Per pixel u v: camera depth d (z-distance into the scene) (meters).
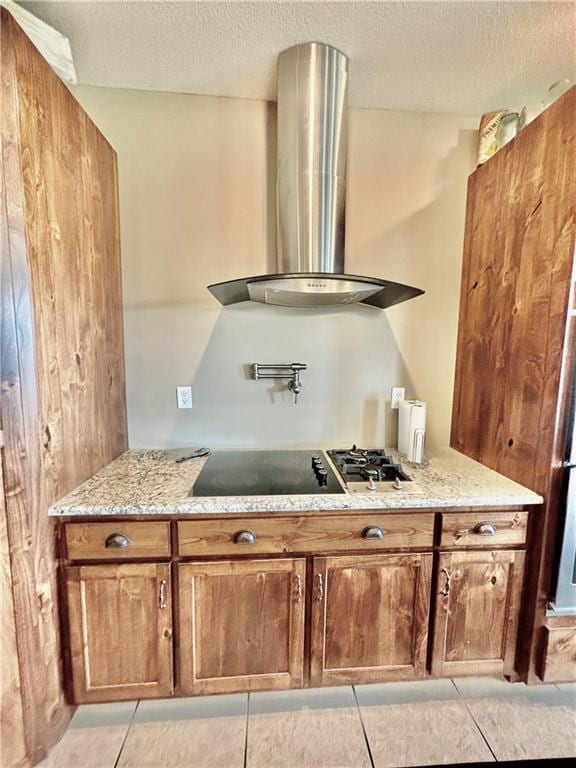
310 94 1.45
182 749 1.29
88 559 1.33
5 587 1.16
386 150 1.86
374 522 1.40
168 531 1.33
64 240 1.31
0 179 1.06
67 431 1.36
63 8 1.25
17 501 1.16
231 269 1.85
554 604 1.42
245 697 1.49
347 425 2.01
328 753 1.29
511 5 1.25
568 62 1.51
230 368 1.92
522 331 1.51
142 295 1.83
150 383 1.89
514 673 1.52
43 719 1.26
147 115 1.73
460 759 1.27
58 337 1.29
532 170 1.44
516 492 1.44
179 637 1.37
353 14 1.29
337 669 1.44
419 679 1.48
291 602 1.39
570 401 1.34
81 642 1.34
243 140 1.78
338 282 1.41
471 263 1.86
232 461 1.77
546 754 1.29
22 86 1.09
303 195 1.50
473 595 1.46
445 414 2.05
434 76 1.60
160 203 1.79
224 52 1.47
